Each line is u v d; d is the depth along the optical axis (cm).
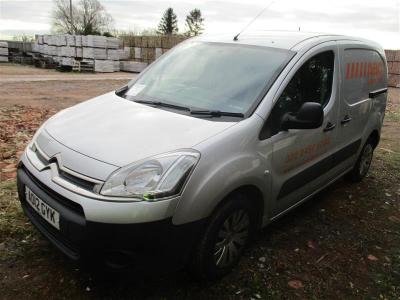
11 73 1861
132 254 248
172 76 379
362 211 454
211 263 288
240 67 356
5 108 894
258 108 314
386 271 343
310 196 408
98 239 244
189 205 256
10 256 315
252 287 304
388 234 407
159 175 252
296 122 318
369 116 489
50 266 307
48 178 270
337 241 383
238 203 294
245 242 319
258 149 303
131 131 288
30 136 647
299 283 315
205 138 278
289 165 340
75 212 252
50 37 2420
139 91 373
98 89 1400
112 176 250
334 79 401
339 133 419
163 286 295
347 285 319
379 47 521
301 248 364
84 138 285
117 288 289
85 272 282
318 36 403
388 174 582
